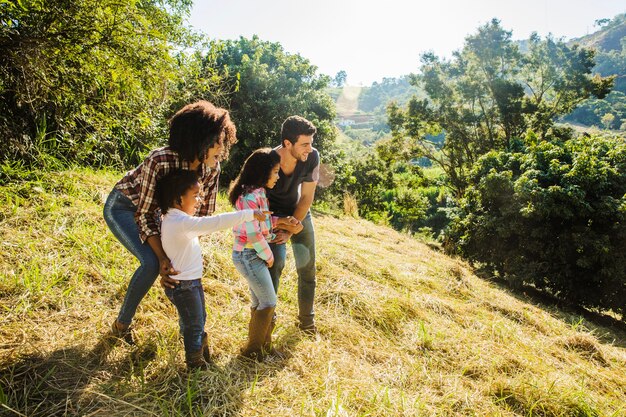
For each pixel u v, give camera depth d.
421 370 3.21
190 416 2.23
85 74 4.98
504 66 23.67
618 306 8.98
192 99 7.82
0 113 4.81
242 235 2.71
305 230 3.29
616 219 9.08
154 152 2.38
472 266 10.83
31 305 2.86
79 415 2.11
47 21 4.32
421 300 4.73
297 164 3.03
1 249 3.36
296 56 14.83
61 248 3.59
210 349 2.86
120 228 2.50
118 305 3.12
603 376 3.88
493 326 4.44
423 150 25.47
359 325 3.76
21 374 2.28
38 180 4.53
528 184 9.48
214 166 2.58
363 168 25.89
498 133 23.45
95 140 5.72
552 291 9.66
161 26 5.91
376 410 2.56
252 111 12.96
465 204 11.33
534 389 3.11
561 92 22.25
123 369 2.49
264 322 2.78
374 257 6.19
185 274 2.40
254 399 2.47
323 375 2.83
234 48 14.52
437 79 23.48
